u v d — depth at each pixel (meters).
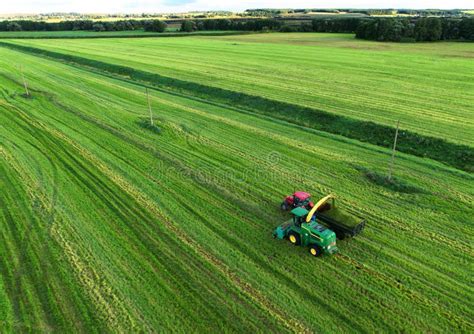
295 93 36.56
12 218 16.33
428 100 33.31
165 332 10.82
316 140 25.64
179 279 12.84
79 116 30.50
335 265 13.49
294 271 13.21
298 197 16.23
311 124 29.17
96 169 21.16
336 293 12.20
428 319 11.21
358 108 31.23
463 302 11.84
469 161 21.77
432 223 16.05
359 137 26.36
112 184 19.45
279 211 17.06
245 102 35.16
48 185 19.28
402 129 26.05
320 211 15.19
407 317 11.28
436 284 12.58
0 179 19.84
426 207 17.30
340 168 21.42
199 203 17.72
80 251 14.23
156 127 27.42
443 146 23.55
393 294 12.15
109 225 15.91
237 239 15.01
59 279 12.83
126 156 22.98
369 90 37.31
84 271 13.20
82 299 11.99
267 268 13.38
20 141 25.14
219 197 18.25
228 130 27.61
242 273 13.13
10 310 11.61
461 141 23.80
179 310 11.58
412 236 15.15
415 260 13.74
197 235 15.27
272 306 11.71
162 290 12.35
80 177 20.20
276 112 32.22
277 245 14.63
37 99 35.22
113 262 13.66
